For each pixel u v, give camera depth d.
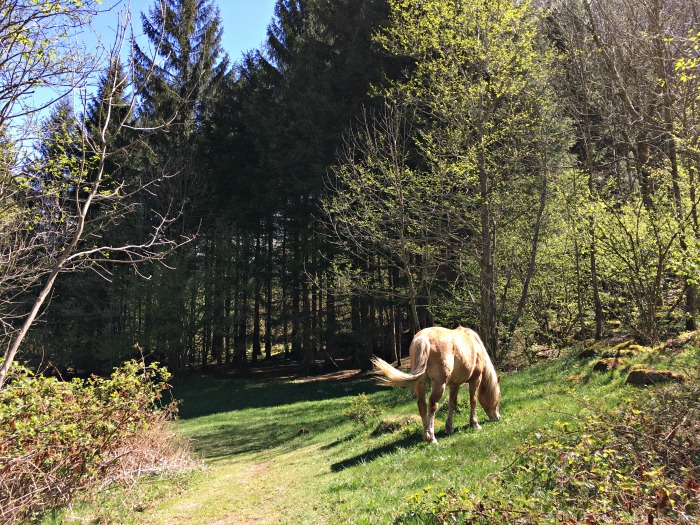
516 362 19.50
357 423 13.44
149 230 30.19
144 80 7.02
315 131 26.09
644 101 14.38
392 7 16.39
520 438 6.84
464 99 15.19
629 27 14.48
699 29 11.67
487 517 4.21
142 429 9.25
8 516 6.73
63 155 7.07
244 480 10.02
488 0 14.69
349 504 6.11
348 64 25.23
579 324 20.20
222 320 32.56
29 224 8.00
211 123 34.34
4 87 6.65
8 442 6.91
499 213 16.55
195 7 29.80
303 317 29.55
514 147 16.19
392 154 15.25
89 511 7.64
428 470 6.70
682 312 13.16
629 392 7.80
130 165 28.28
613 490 4.18
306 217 28.27
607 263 14.15
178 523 7.18
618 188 16.84
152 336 30.78
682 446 4.70
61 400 8.20
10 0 6.43
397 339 30.88
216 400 27.09
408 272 15.38
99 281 31.62
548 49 16.06
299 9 34.25
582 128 17.72
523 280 18.23
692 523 3.55
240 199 33.81
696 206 11.65
